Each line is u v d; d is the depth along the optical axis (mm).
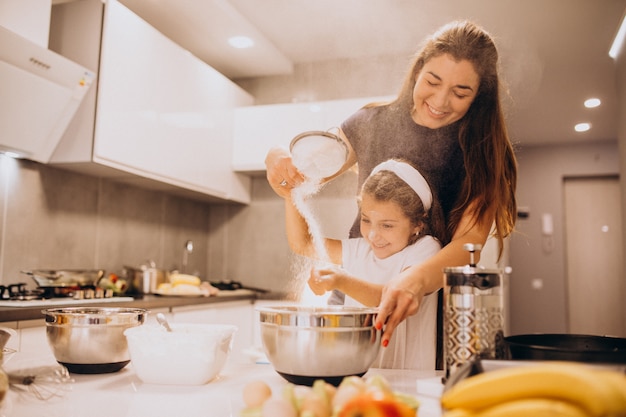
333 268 1924
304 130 2787
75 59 2408
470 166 1757
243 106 3309
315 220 1987
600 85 3342
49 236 2592
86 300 2271
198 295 2936
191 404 1003
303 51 2736
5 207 2377
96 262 2873
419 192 1796
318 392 798
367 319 1118
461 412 675
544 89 3432
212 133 3094
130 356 1162
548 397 621
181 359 1114
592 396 577
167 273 3023
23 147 2291
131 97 2525
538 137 4852
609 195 5184
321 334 1072
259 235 3510
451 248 1703
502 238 1720
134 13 2758
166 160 2752
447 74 1786
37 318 1992
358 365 1104
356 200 1922
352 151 1941
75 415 995
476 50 1774
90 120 2365
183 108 2871
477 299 1038
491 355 1030
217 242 3641
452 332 1056
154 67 2670
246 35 2830
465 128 1777
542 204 5219
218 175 3158
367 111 1919
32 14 2170
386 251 1832
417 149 1820
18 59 2012
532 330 5191
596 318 5141
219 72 3354
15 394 976
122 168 2523
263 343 1153
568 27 2637
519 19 1780
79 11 2424
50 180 2596
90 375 1246
